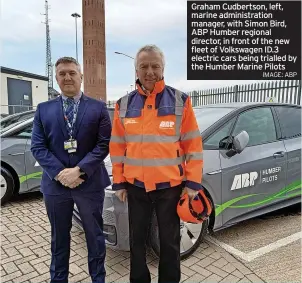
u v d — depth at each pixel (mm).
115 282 2369
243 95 9672
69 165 2107
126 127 1938
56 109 2113
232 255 2756
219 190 2811
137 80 1928
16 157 4137
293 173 3559
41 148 2115
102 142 2145
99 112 2146
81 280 2416
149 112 1875
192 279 2377
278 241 3043
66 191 2121
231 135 3066
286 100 8383
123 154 2043
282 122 3654
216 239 3105
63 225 2197
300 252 2803
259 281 2344
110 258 2734
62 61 2082
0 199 4113
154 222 2451
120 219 2402
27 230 3387
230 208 2934
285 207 3852
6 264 2664
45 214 3879
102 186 2211
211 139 2895
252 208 3141
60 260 2238
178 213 1904
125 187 2039
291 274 2434
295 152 3564
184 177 1956
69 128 2098
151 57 1822
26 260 2732
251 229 3367
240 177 2977
